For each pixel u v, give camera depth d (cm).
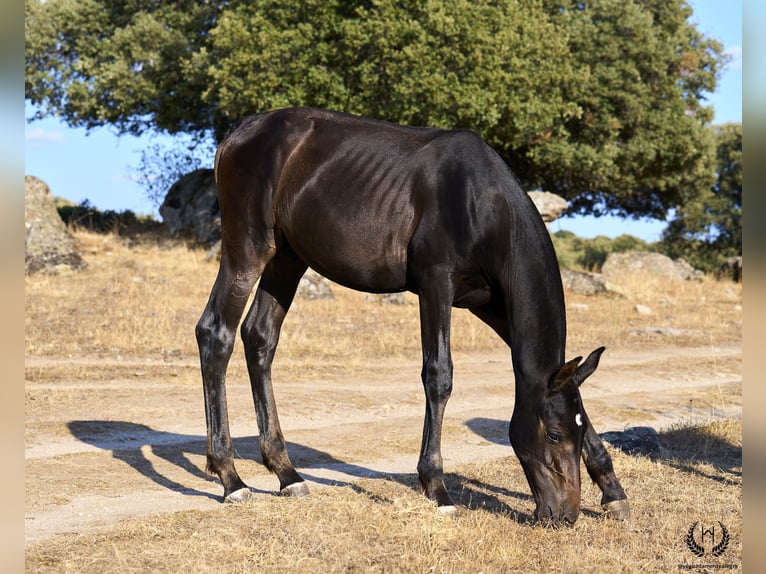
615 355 1403
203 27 2509
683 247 3822
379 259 530
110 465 643
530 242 495
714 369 1292
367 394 998
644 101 2603
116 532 467
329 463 673
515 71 2034
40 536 463
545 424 473
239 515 511
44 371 1017
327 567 418
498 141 2273
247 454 701
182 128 2652
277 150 560
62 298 1541
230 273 573
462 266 509
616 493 516
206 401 564
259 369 579
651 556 452
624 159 2641
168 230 2438
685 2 2819
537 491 479
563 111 2341
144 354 1180
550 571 422
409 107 1934
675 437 782
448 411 928
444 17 1872
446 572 416
